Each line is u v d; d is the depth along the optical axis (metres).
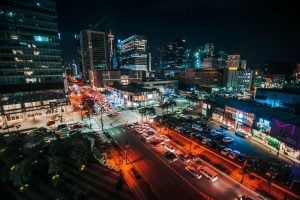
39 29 105.25
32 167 47.75
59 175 46.44
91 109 124.81
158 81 182.75
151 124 93.19
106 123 95.94
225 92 197.50
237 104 87.88
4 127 90.56
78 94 195.75
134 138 75.31
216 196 41.12
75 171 49.97
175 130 83.19
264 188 43.47
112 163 55.25
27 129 88.50
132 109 126.25
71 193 42.03
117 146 67.44
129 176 48.66
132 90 142.88
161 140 71.00
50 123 94.19
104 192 42.19
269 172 47.78
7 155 51.72
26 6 99.88
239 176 48.34
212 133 77.69
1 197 41.50
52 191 42.97
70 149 54.31
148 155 60.50
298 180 44.84
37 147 56.22
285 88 109.50
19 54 99.19
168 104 118.62
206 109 103.88
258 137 70.50
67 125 91.81
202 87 198.75
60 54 114.75
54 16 110.75
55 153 53.06
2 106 96.12
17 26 97.56
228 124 87.19
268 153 61.50
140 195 41.38
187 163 54.78
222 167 52.66
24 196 41.66
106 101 156.12
